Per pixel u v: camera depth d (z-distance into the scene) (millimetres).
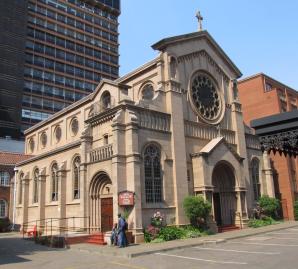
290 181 44312
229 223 32094
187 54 33219
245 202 32312
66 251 22109
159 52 31734
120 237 22047
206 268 14305
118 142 25875
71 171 33375
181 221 27594
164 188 27547
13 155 48875
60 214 32812
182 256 18047
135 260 17594
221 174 32844
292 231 28219
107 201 27766
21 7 94812
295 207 41375
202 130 32469
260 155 38375
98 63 111500
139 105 27828
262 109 50312
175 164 28594
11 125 86375
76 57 106000
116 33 120000
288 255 16500
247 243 22125
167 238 24500
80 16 110875
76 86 103500
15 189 45250
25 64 93938
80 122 40625
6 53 88938
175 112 29891
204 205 27281
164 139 28672
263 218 34531
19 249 23781
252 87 52062
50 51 100250
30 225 40125
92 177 28609
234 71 38281
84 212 28750
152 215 26094
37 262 17875
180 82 31578
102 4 117500
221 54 37125
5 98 86688
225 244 22266
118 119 26281
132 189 24984
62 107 98625
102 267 15828
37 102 93875
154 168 27531
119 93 30234
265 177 37875
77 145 32812
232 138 35688
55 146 45406
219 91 36094
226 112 36188
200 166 29688
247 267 14039
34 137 51969
